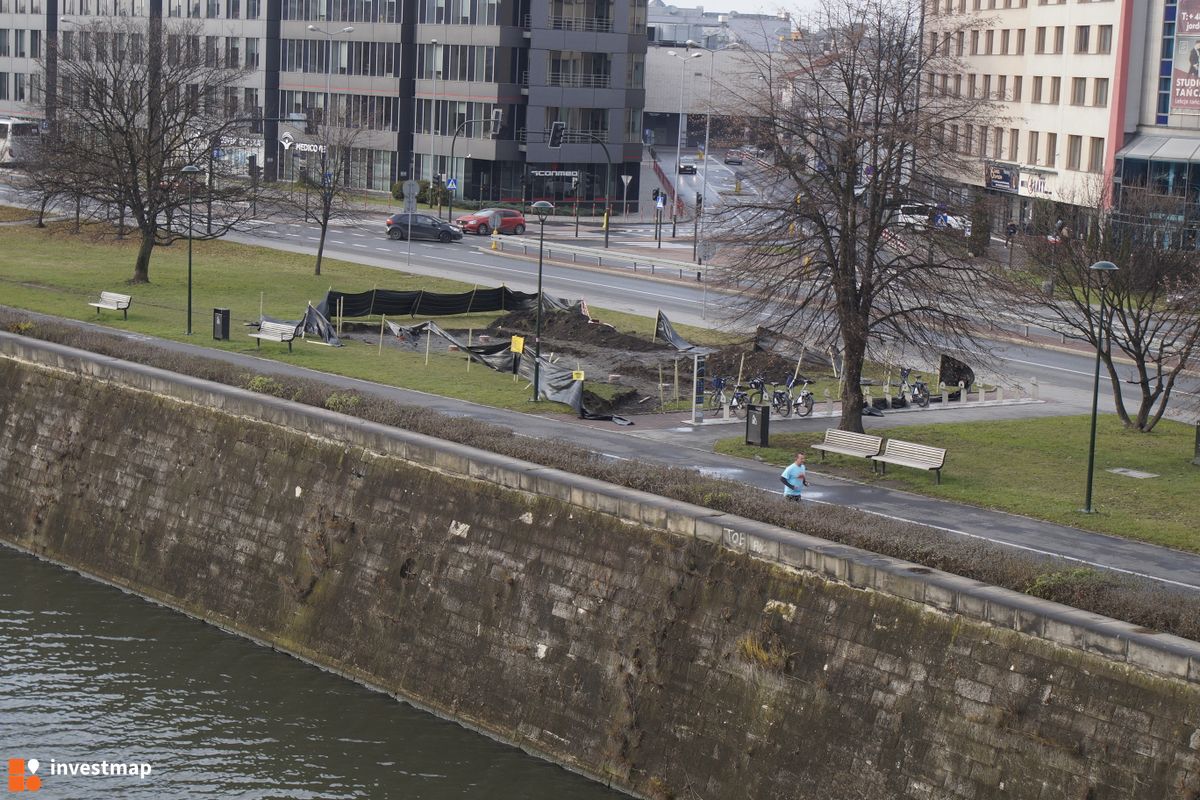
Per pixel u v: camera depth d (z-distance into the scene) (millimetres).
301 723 39156
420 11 144125
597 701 36531
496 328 74250
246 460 48125
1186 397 63188
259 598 45844
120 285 83250
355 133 115875
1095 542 39781
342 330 72188
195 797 35125
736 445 51000
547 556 38844
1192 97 97562
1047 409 59781
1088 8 105188
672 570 36125
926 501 43969
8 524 55594
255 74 155625
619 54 141625
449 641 40188
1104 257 60062
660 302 85312
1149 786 27781
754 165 53000
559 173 128375
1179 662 27781
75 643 44625
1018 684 29844
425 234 113062
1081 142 106562
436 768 36562
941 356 61469
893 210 50875
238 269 91125
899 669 31625
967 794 30031
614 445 50344
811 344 66062
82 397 54969
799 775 32438
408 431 44938
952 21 84938
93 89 97688
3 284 81938
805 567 33750
